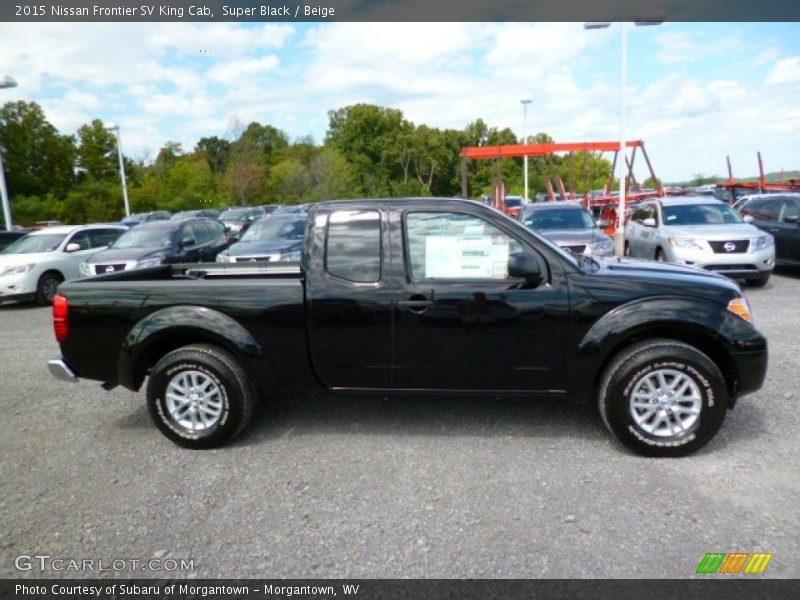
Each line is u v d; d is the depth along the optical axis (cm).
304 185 4506
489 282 369
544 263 364
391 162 6325
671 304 351
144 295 394
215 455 383
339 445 392
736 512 291
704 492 312
